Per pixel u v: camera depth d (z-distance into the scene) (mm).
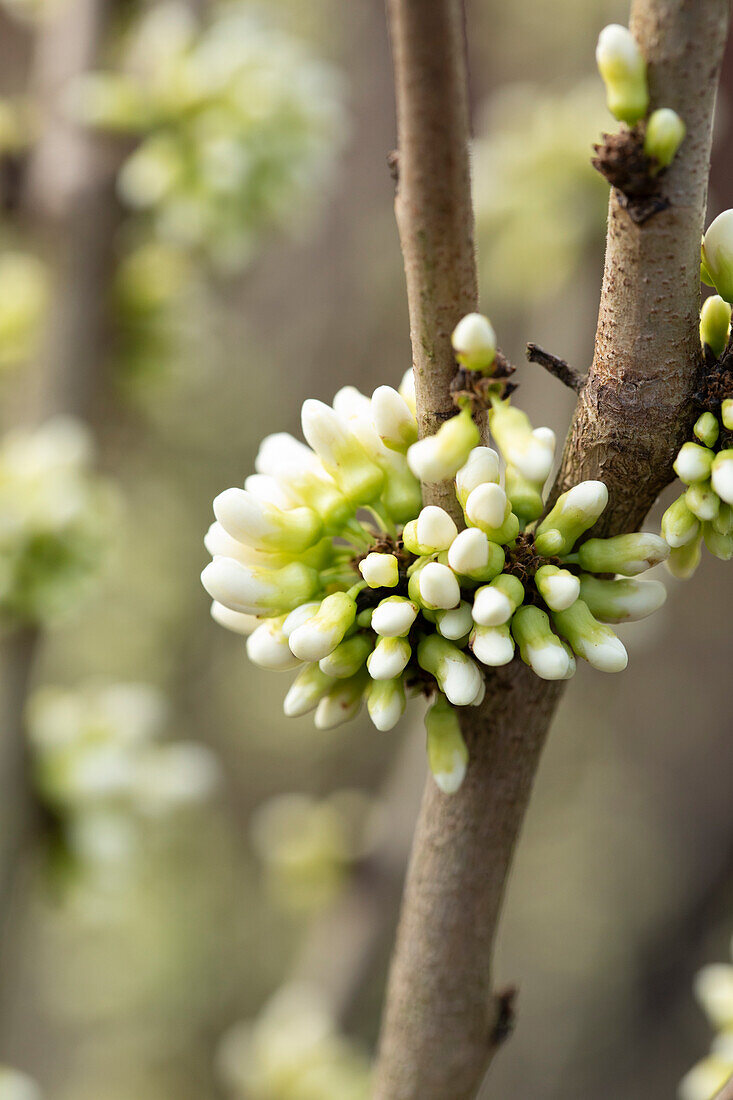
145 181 1015
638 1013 2367
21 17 1067
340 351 2135
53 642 1848
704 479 606
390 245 2014
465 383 601
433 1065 648
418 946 642
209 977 2482
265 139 1060
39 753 1032
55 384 1027
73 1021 2369
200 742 2387
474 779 630
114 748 1058
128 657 2148
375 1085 661
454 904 637
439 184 590
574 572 620
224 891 2498
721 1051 677
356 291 2072
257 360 2115
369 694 633
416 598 615
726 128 1323
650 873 2443
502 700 625
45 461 986
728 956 2361
